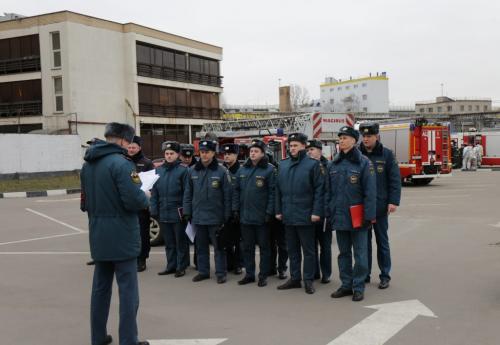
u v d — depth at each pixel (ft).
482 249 27.12
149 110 111.14
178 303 18.95
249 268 21.83
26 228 38.70
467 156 103.04
